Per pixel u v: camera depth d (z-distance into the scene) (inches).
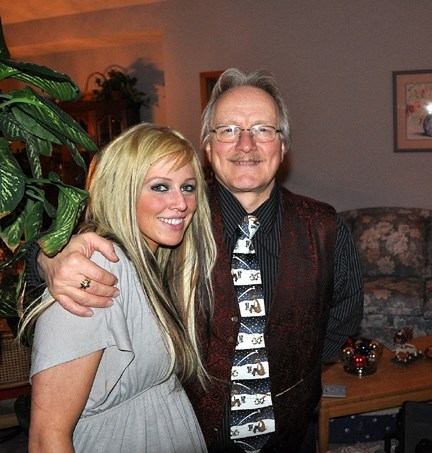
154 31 228.4
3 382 107.2
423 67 199.8
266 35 212.7
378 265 194.7
